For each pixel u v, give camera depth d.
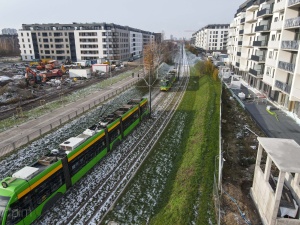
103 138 20.11
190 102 39.94
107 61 87.69
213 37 147.50
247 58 50.88
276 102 34.94
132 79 60.06
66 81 56.09
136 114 28.16
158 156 21.72
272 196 11.65
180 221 12.11
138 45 138.88
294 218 11.74
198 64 73.19
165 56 92.81
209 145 20.88
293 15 30.00
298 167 10.86
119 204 15.32
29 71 54.09
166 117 32.62
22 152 21.67
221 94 39.44
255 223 12.52
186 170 17.53
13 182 12.12
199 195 14.28
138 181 17.84
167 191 16.33
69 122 29.06
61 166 14.91
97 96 42.31
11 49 136.38
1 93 40.31
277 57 32.31
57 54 105.25
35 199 12.84
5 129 26.78
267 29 40.12
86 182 17.61
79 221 13.86
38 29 103.75
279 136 24.00
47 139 24.41
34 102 38.53
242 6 57.94
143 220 13.91
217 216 12.30
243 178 16.64
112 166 19.86
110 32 100.88
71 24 101.31
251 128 26.27
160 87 48.50
